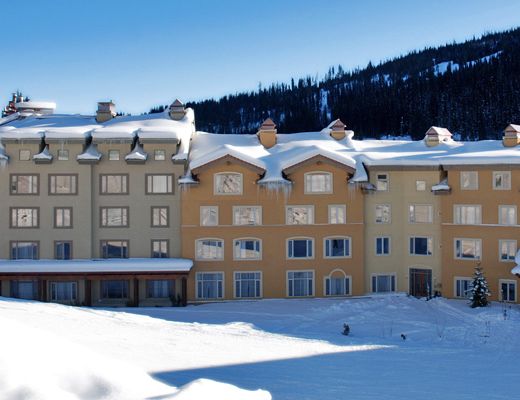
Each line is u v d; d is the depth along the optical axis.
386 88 184.12
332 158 45.31
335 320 38.66
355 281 46.09
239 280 45.59
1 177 45.09
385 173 47.00
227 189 45.44
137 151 45.28
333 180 45.88
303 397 16.45
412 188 46.78
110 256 45.91
